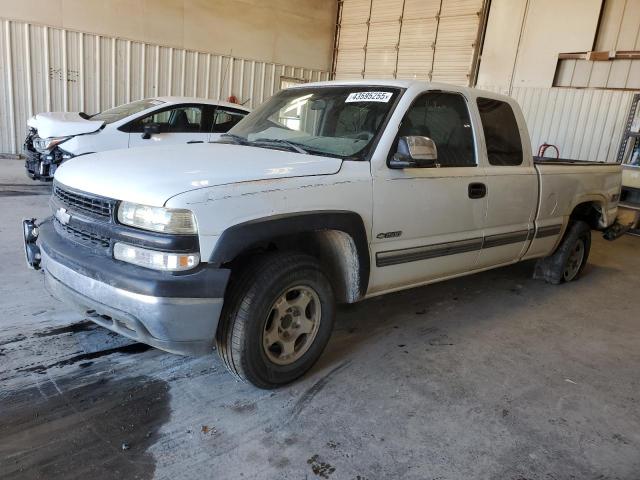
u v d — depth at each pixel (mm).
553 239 4613
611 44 9508
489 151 3779
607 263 6301
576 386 3068
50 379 2689
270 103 3840
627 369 3354
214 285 2279
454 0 12062
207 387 2742
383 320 3867
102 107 11055
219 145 3262
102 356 2971
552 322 4102
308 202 2600
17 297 3648
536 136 10570
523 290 4875
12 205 6262
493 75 11391
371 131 3109
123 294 2244
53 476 2020
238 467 2148
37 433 2262
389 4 13594
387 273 3158
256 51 13266
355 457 2264
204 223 2246
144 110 7031
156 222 2232
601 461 2367
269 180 2516
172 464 2135
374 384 2902
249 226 2365
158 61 11602
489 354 3412
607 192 5098
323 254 3031
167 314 2217
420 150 2900
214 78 12617
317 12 14344
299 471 2150
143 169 2533
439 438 2445
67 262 2477
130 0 10906
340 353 3264
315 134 3332
